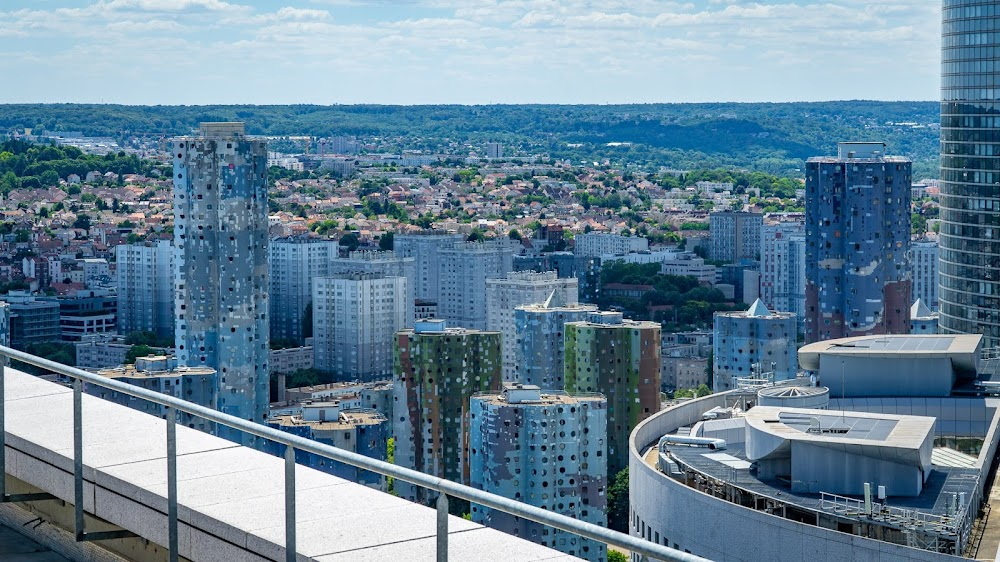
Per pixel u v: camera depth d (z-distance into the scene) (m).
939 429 143.00
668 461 118.94
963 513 98.44
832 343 156.50
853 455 104.88
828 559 96.69
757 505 105.94
